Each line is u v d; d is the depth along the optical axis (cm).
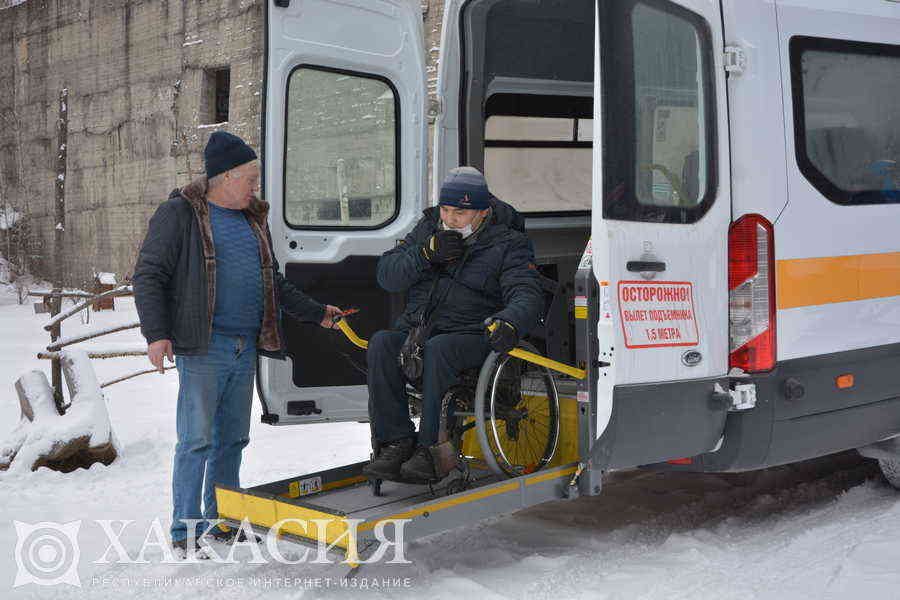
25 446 540
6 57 2314
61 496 489
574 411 386
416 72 497
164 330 370
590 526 424
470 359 370
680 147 368
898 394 436
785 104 392
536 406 394
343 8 468
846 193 416
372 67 480
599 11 345
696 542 386
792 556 370
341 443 621
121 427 680
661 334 356
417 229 404
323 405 461
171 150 1755
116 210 1955
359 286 475
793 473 509
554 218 567
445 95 500
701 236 370
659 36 362
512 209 401
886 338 430
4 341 1235
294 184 454
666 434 360
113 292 662
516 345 360
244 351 400
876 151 436
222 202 388
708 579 345
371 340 382
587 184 584
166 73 1756
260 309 400
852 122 424
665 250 359
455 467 366
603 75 345
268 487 369
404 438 374
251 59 1531
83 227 2073
